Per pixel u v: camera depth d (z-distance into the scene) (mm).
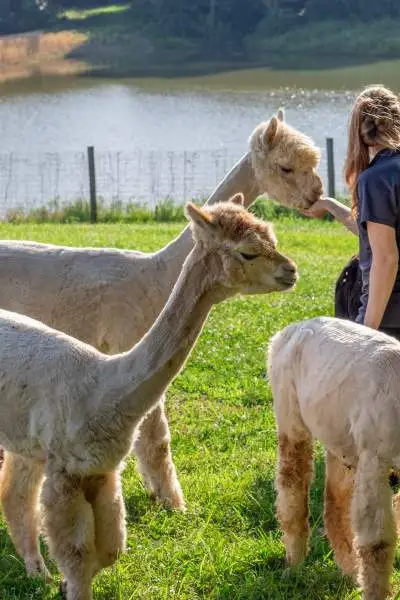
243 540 6188
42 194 27297
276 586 5598
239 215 4895
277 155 7012
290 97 48031
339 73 55844
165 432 6750
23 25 74375
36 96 51594
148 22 73500
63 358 5285
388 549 4836
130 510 6758
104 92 52406
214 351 10250
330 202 6812
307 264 15320
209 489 6957
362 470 4918
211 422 8398
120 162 33719
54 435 5207
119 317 6730
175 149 36062
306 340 5543
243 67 60938
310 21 68688
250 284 4895
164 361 5000
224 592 5590
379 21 67250
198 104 47219
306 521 5809
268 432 8117
